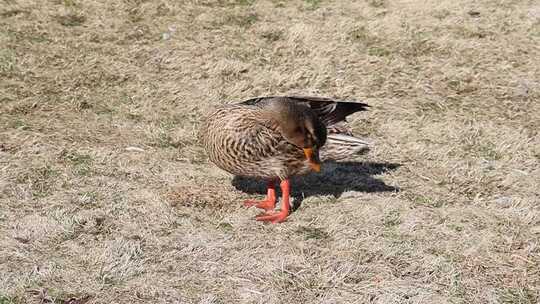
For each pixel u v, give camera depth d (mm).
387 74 14633
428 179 10891
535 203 10250
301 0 17812
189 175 10656
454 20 16984
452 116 13102
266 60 14984
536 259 8898
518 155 11711
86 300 7859
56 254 8586
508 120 13031
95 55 14664
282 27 16328
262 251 8805
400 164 11344
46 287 7996
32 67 14016
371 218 9648
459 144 12055
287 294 8078
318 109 9500
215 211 9734
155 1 17203
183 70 14367
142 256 8625
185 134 12016
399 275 8500
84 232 9047
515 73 14836
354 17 16984
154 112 12820
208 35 15867
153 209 9648
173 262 8547
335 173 10992
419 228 9477
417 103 13586
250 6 17359
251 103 9500
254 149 9148
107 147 11375
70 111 12625
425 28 16578
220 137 9258
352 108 9680
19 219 9219
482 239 9250
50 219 9227
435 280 8422
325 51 15383
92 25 15969
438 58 15344
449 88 14219
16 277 8102
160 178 10531
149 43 15375
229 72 14406
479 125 12695
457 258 8883
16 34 15227
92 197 9859
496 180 10930
